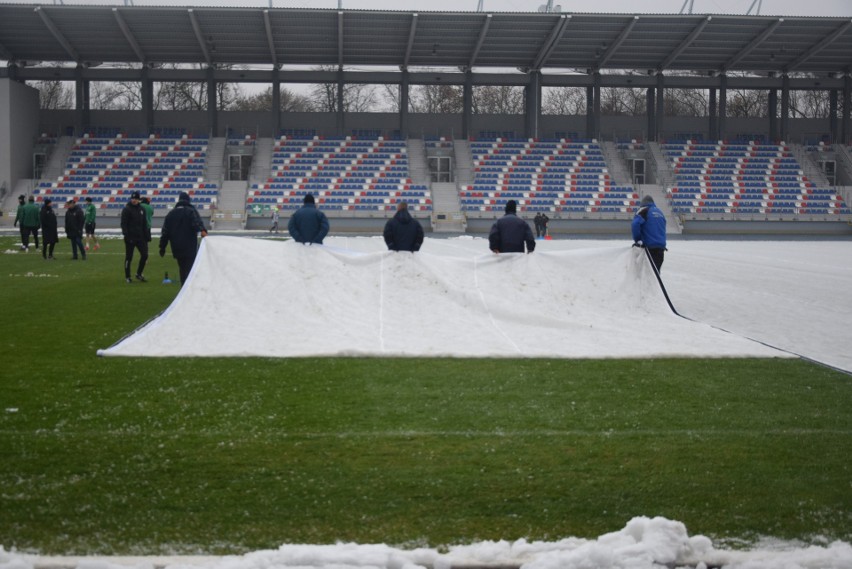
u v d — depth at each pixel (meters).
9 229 50.59
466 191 57.09
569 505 5.47
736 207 57.06
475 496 5.62
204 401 8.12
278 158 58.09
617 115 62.25
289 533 5.02
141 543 4.86
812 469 6.23
